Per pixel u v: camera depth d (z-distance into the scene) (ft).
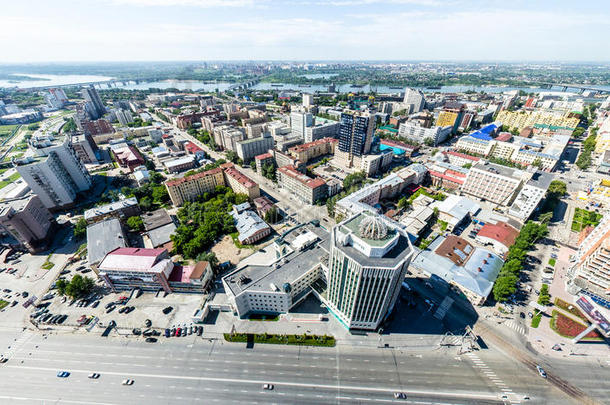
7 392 352.69
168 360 383.65
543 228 550.36
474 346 391.86
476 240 597.11
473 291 450.71
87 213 640.58
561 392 342.03
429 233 623.36
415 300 462.60
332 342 397.39
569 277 491.31
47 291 490.08
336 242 364.17
